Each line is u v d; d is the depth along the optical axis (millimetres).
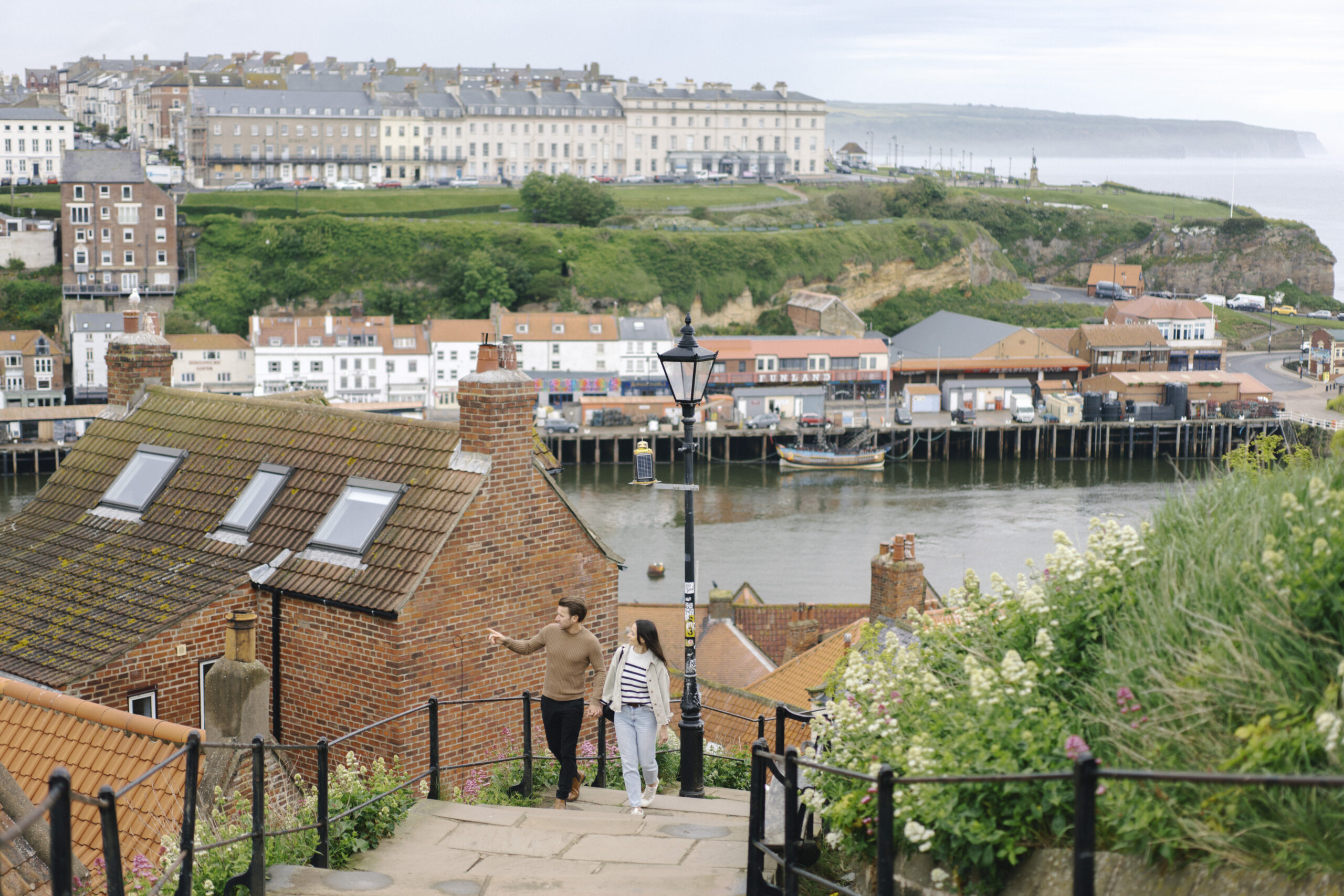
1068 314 187375
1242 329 187500
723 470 122500
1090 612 9039
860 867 9328
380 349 134500
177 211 169500
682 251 174750
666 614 41281
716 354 16109
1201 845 6875
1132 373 140875
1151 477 119000
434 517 18906
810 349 140500
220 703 13414
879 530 93000
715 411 132750
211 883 9953
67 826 6652
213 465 22281
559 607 13750
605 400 128875
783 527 94188
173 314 152250
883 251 186250
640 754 13648
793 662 31422
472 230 169875
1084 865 6320
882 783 7516
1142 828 7199
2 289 149125
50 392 128750
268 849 10945
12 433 120625
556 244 171000
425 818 12477
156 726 13695
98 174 149000
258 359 131875
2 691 14812
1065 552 9742
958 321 157250
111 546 21625
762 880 9516
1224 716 7363
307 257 164500
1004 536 90812
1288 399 144250
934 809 8055
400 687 18156
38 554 22062
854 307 184375
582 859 11125
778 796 11164
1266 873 6688
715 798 15273
